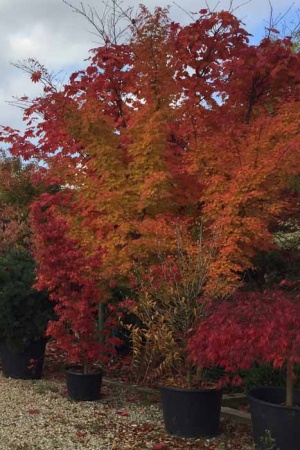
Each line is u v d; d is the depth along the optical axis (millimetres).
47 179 7906
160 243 6164
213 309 5086
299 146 5891
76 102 7117
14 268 7355
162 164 6523
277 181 6242
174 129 7051
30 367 7277
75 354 6246
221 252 5871
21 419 5527
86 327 6215
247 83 7391
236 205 6051
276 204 6309
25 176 12109
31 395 6531
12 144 8102
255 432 4480
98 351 6312
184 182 6645
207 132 7082
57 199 7188
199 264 5410
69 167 7328
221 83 7277
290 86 7418
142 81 7086
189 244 6156
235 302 4898
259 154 6203
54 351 8938
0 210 12055
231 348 4320
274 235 7836
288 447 4234
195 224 6703
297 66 7133
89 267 6281
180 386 5258
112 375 7465
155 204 6531
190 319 5312
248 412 5793
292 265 8203
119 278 6691
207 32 7285
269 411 4324
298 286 6898
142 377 7008
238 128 6715
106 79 7562
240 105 7633
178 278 5496
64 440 4898
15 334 7211
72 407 6031
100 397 6480
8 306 7105
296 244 8297
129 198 6562
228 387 6684
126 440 4953
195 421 5055
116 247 6547
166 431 5207
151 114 6645
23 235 11195
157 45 7137
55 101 7312
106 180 6637
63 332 6324
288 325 4180
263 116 6633
